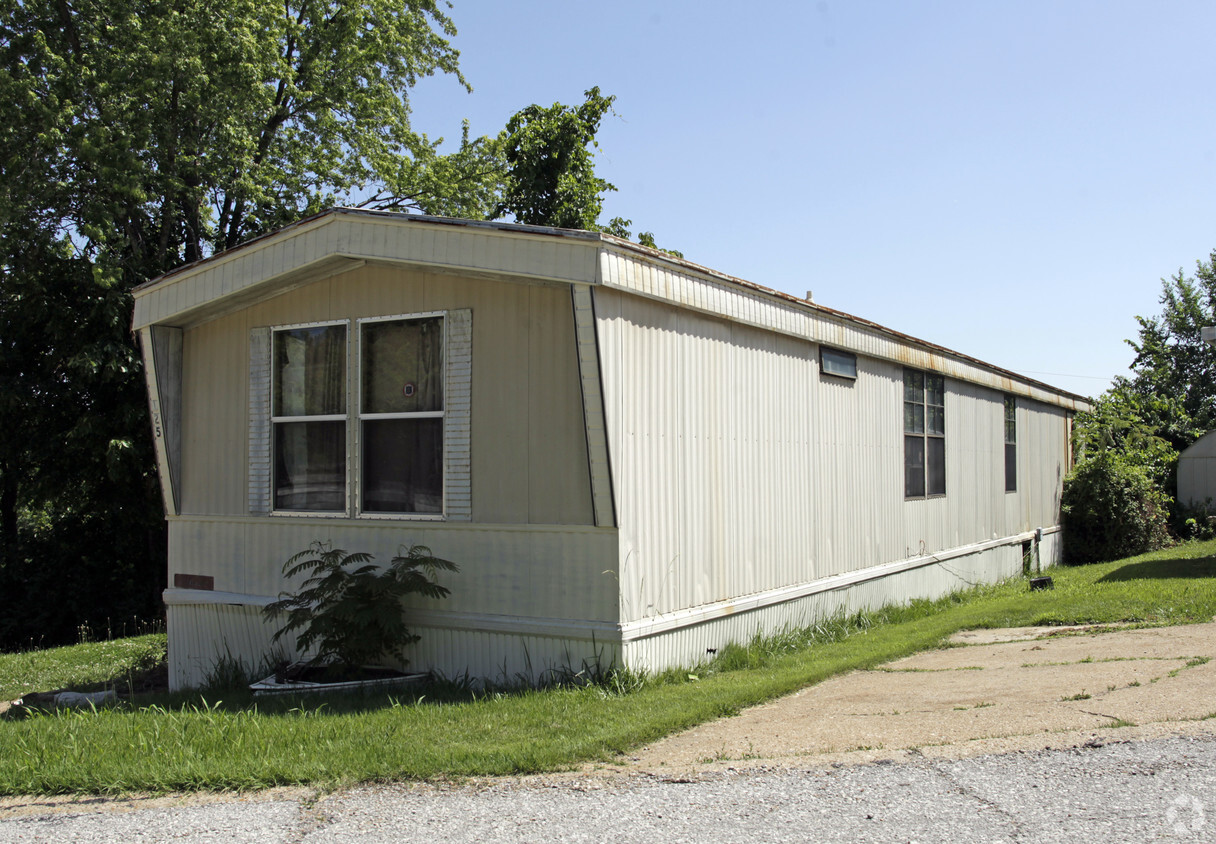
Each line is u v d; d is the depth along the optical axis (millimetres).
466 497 7367
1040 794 4031
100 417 15344
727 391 8164
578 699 6266
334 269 8000
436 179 19812
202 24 15664
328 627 7273
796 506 9242
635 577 6898
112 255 16047
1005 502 15672
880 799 4059
